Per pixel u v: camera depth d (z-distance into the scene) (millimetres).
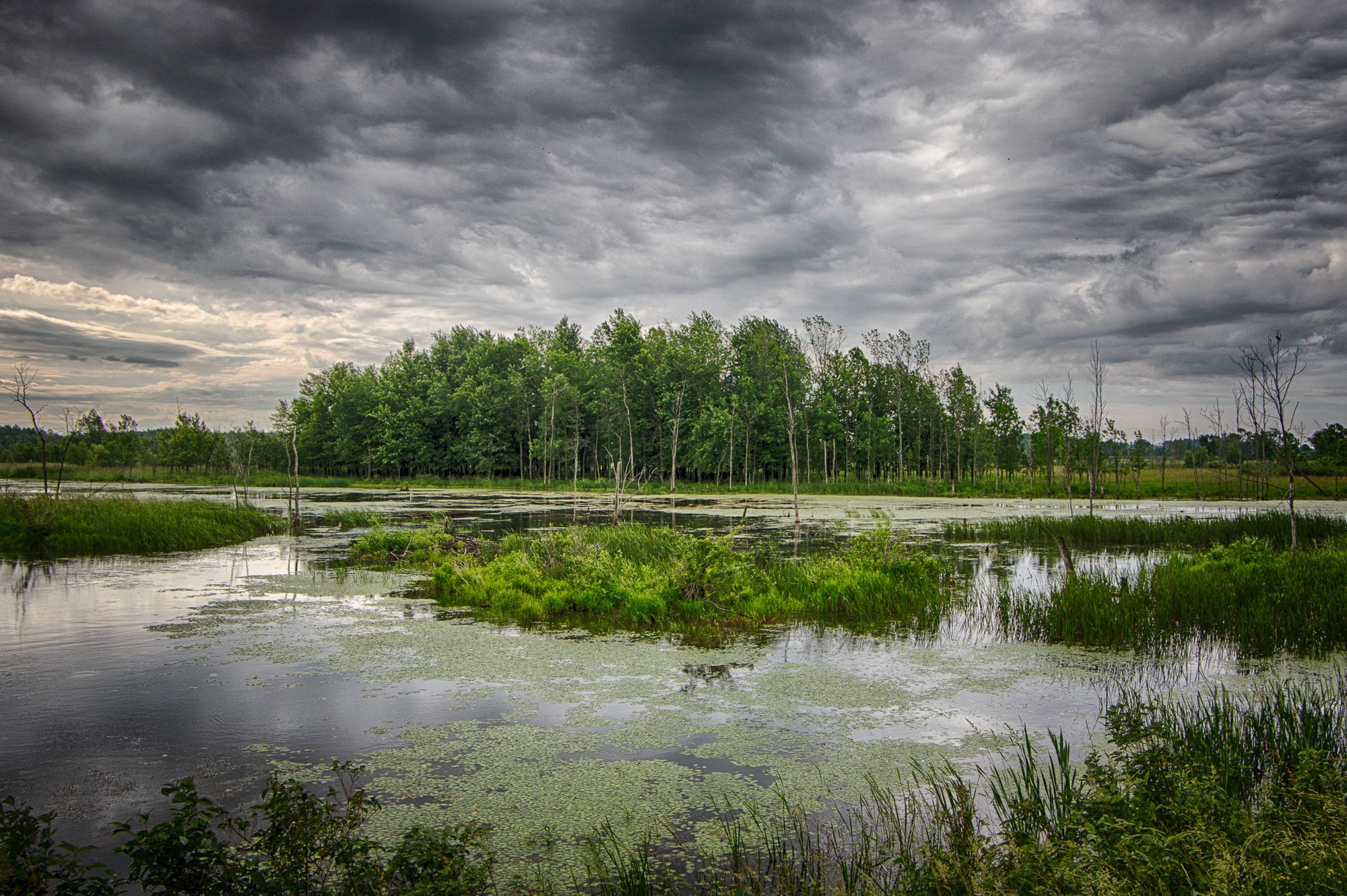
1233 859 3744
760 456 64688
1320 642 11055
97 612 13625
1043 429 64438
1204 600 12570
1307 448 63906
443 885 3959
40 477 65688
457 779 6574
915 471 73750
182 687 9148
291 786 4441
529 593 14719
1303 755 5156
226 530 25016
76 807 6012
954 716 8148
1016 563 20078
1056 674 9812
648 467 67438
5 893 3438
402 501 45938
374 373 81062
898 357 61531
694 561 14312
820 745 7340
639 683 9359
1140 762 5137
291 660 10422
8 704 8508
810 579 14961
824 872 4953
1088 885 3723
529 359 70312
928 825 5555
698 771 6727
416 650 10945
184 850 3846
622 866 4988
